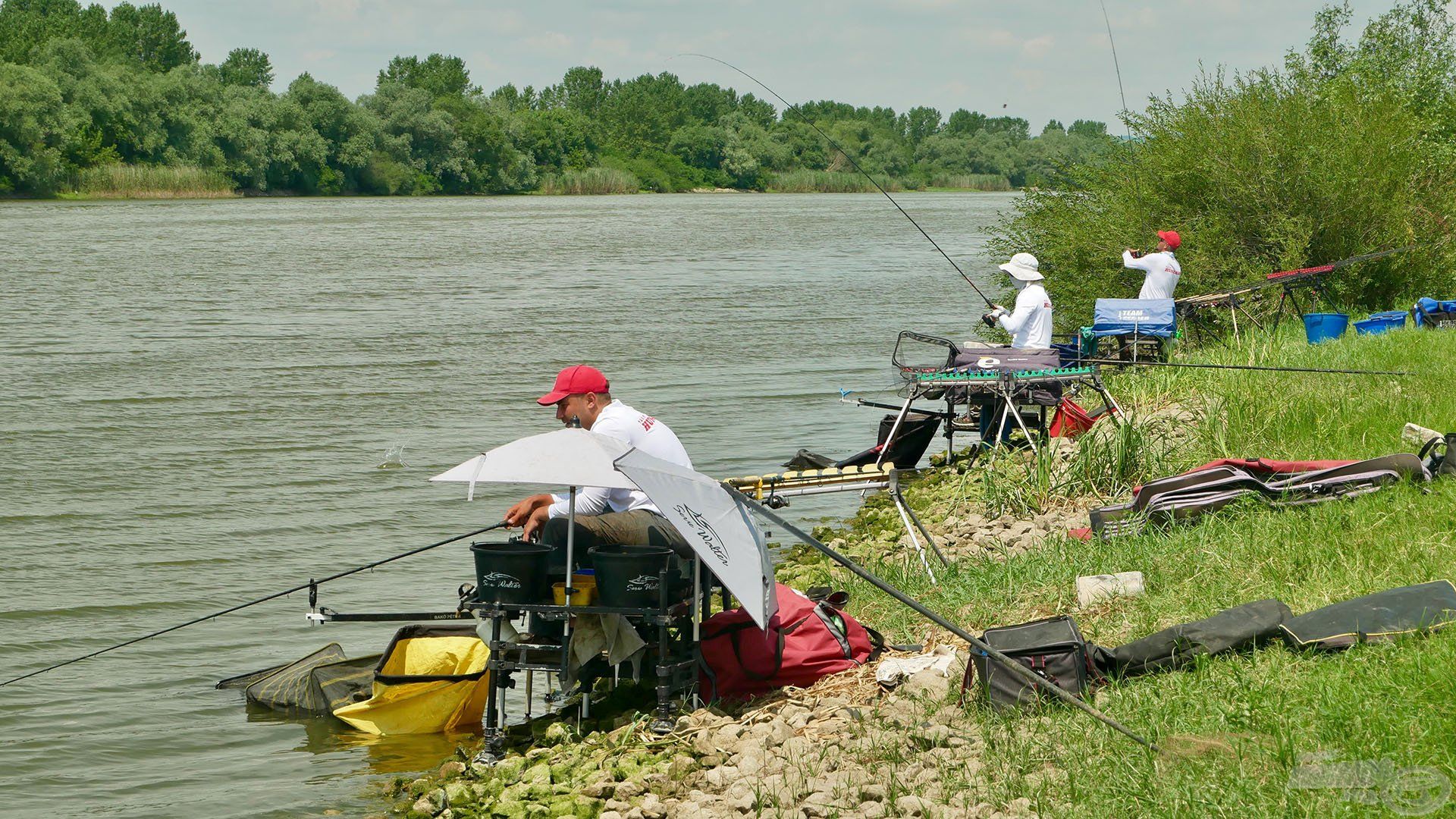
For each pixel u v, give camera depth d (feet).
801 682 24.02
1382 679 18.66
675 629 23.56
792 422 61.21
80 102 342.44
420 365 79.00
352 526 43.70
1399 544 24.47
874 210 340.80
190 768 25.08
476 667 27.07
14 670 30.63
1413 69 83.76
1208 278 66.64
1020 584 27.50
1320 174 66.23
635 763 21.43
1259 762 17.33
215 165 365.61
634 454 22.03
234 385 71.46
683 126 554.46
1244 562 25.38
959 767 19.02
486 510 45.78
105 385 71.00
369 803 23.22
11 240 181.47
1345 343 50.21
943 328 96.63
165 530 43.19
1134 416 39.09
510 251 177.37
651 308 110.01
